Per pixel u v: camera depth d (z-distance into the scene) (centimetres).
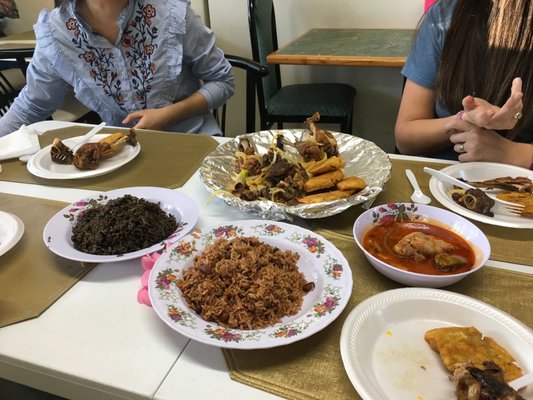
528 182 89
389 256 68
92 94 150
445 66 113
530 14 100
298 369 52
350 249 74
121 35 138
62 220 81
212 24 275
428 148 118
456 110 117
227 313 58
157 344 57
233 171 98
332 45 217
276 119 230
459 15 110
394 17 243
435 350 53
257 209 80
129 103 152
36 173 102
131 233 75
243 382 51
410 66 126
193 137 124
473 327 54
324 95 233
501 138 102
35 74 146
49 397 86
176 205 86
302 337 52
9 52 209
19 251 77
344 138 107
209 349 56
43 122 143
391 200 89
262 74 184
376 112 271
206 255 67
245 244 69
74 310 63
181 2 146
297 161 94
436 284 62
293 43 227
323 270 65
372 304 57
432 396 48
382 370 51
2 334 60
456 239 71
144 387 51
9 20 321
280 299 60
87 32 136
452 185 91
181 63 149
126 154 114
